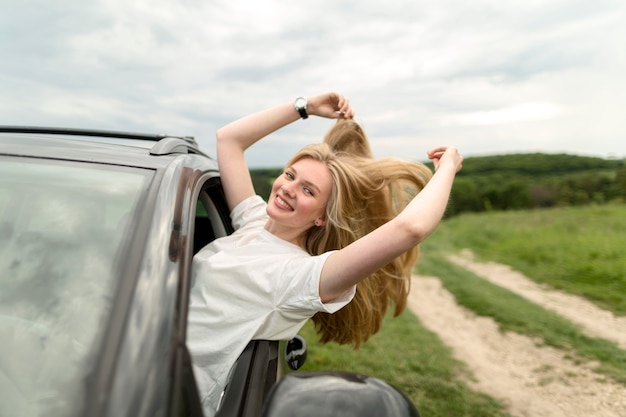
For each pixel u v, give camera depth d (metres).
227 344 1.72
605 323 7.74
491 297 9.63
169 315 1.06
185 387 1.01
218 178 2.29
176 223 1.31
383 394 1.11
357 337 2.42
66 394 0.95
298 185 2.04
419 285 11.33
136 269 1.15
